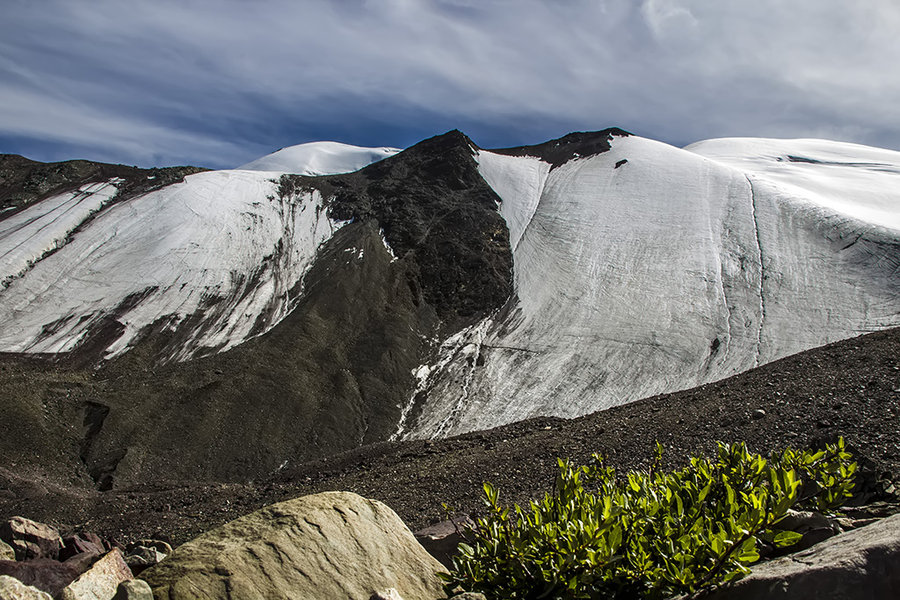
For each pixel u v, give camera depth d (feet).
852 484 14.74
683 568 10.84
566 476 15.12
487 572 12.94
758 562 12.34
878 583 8.70
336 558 13.03
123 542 55.36
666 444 48.73
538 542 12.52
